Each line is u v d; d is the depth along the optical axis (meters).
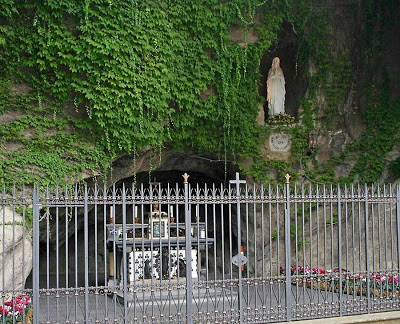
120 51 12.98
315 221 16.98
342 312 10.23
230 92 15.24
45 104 12.81
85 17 12.52
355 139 17.41
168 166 16.67
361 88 17.55
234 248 18.92
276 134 16.89
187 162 16.72
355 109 17.55
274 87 17.31
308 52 17.53
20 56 12.45
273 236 16.95
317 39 17.45
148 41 13.46
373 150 17.14
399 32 17.30
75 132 13.04
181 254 13.43
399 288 10.88
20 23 12.30
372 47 17.45
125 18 13.05
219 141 15.62
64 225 15.87
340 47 17.61
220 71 14.94
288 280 9.90
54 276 18.56
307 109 17.36
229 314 9.80
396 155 16.94
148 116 13.61
